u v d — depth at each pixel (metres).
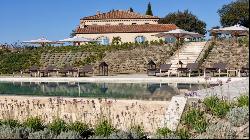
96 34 64.56
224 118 13.57
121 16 71.81
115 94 22.42
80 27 69.12
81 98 19.02
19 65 47.03
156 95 20.77
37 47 51.19
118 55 44.38
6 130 12.23
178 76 34.34
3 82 35.66
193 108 14.50
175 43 43.94
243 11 67.38
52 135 11.80
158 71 36.38
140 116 16.95
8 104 19.75
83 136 13.41
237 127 12.44
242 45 39.19
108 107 17.47
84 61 44.91
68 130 13.35
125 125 16.67
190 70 33.78
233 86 21.41
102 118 15.80
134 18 71.50
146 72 41.91
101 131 13.09
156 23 71.88
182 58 41.25
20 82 35.25
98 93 23.56
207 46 41.62
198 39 47.66
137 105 17.12
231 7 68.69
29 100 20.02
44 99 19.45
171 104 15.31
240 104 14.69
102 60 44.38
